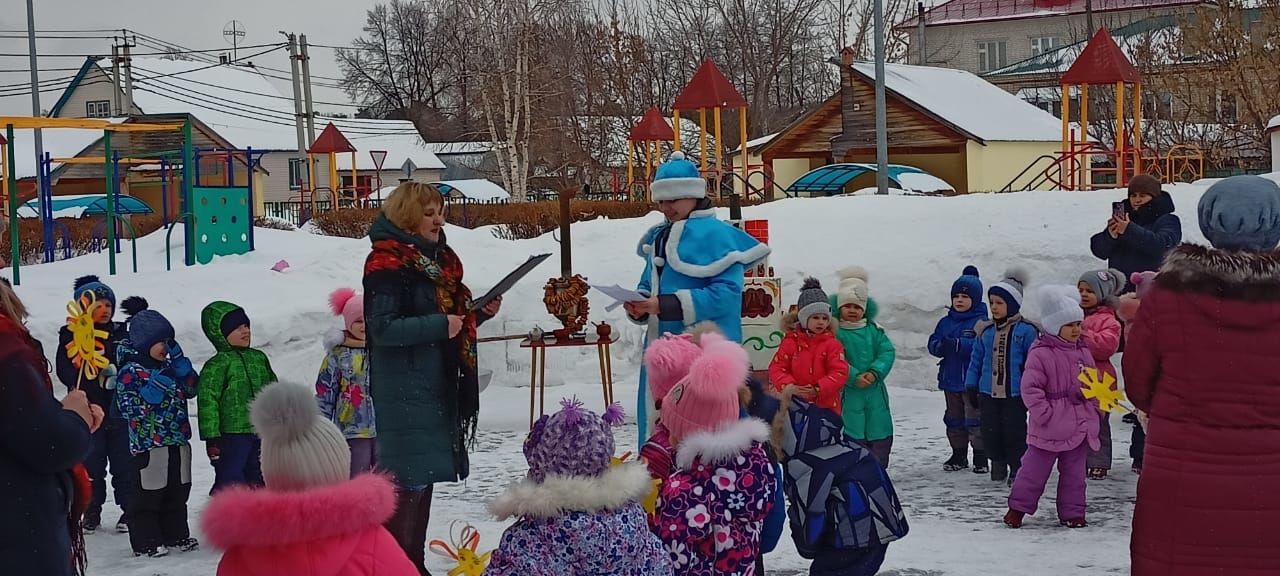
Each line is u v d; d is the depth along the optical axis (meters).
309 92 51.81
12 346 4.11
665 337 5.59
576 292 10.52
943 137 34.75
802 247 14.70
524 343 10.61
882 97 24.59
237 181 63.50
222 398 8.10
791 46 55.06
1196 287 4.73
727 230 6.91
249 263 19.84
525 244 16.58
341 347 8.20
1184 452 4.70
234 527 3.78
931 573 6.93
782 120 56.41
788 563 7.30
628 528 4.43
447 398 6.44
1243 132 34.16
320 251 21.81
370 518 3.90
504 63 46.12
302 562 3.81
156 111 65.75
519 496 4.39
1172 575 4.69
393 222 6.38
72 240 28.48
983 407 9.63
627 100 50.97
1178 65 35.47
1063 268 13.30
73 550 4.46
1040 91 61.72
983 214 14.25
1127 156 27.56
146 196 53.88
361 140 71.38
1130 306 5.52
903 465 10.35
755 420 5.25
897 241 14.28
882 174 24.72
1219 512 4.61
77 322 4.73
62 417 4.15
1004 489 9.41
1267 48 33.44
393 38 90.31
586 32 52.12
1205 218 4.83
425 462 6.33
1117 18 69.56
